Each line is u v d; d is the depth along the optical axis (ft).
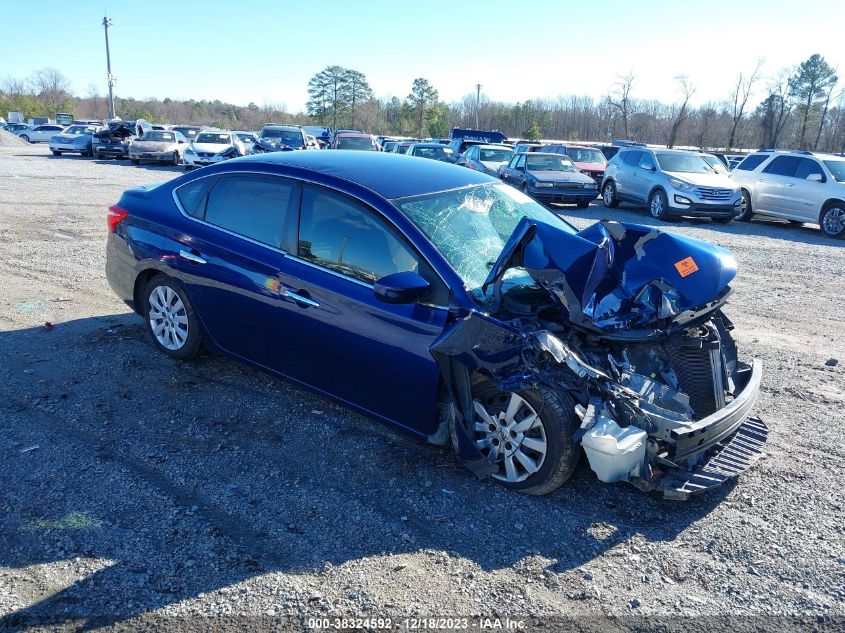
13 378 16.21
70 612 9.06
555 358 11.24
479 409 12.66
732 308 25.89
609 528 11.43
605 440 10.92
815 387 17.81
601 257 12.01
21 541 10.43
